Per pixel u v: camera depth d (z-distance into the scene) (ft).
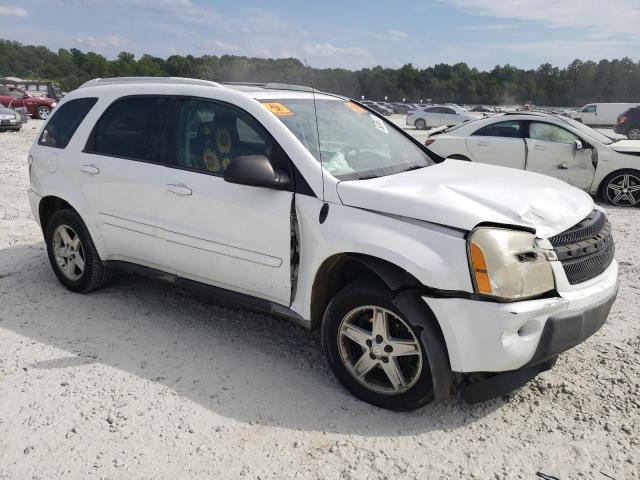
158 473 9.27
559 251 10.36
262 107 12.59
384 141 14.44
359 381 11.24
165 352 13.24
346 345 11.44
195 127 13.50
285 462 9.55
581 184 32.45
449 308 9.98
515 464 9.55
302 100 13.87
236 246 12.52
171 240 13.67
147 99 14.60
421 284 10.26
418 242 10.24
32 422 10.52
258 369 12.55
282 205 11.74
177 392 11.54
